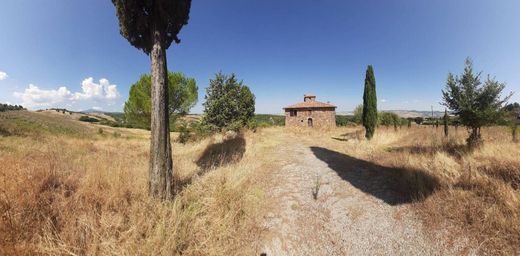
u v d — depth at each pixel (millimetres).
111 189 3855
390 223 4090
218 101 15844
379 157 8781
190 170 6312
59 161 5242
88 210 3266
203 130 15570
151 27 4191
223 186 4492
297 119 32281
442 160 5984
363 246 3609
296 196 5445
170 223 3125
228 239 3395
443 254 3188
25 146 8938
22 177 3551
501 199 3820
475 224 3545
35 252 2523
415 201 4582
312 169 7664
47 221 2902
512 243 3078
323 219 4449
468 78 8820
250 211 4336
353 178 6535
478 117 8297
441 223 3783
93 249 2588
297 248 3641
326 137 17422
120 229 3076
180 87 19766
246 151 9977
